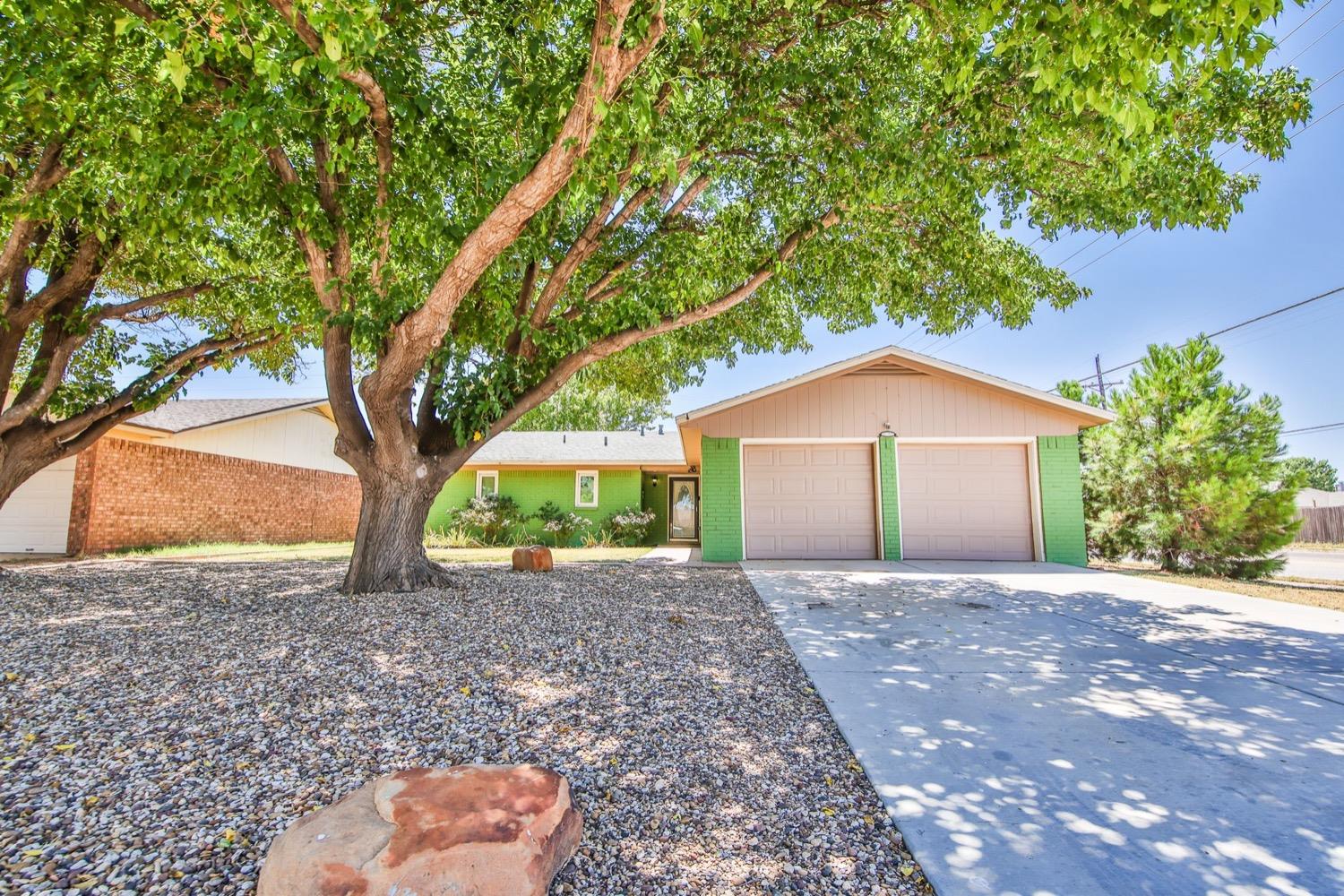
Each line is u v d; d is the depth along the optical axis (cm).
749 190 738
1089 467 1162
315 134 500
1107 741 302
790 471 1131
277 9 348
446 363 629
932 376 1116
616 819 231
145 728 289
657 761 280
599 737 302
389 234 597
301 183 559
